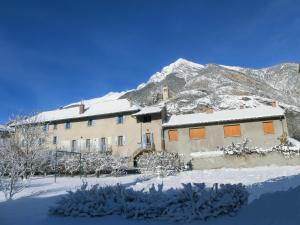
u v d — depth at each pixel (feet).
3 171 50.70
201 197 24.64
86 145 135.95
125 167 96.48
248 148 89.04
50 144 141.38
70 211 28.30
